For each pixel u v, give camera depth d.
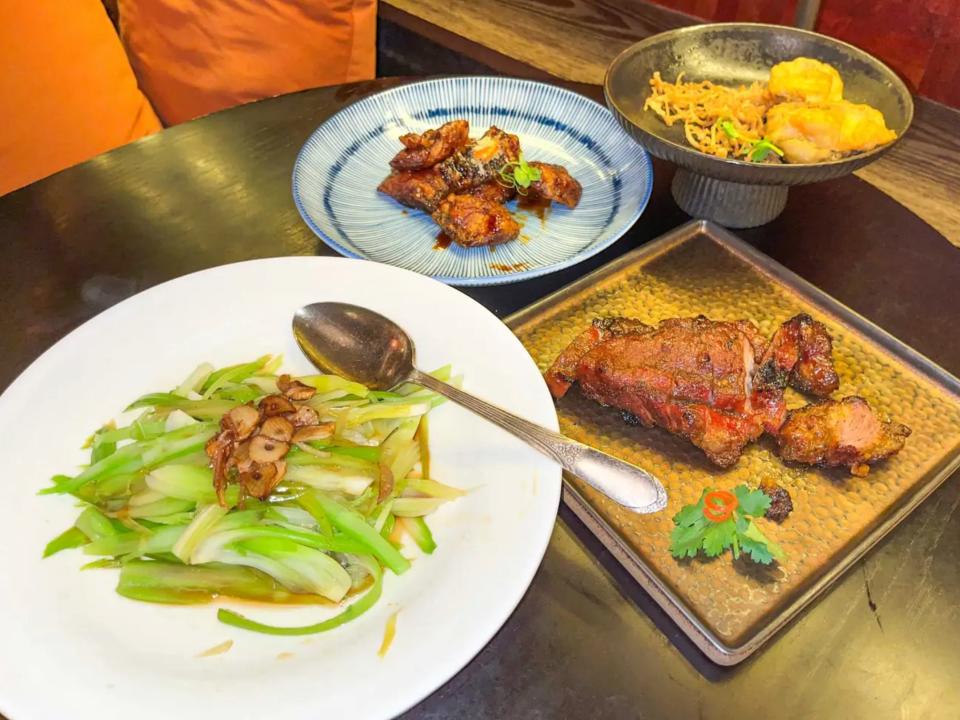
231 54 0.71
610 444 0.36
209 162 0.52
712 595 0.30
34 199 0.49
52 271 0.45
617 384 0.35
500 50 0.95
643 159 0.51
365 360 0.37
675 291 0.43
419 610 0.27
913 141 0.80
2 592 0.27
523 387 0.34
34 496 0.31
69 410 0.34
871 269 0.46
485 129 0.57
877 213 0.50
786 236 0.48
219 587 0.29
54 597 0.28
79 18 0.67
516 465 0.31
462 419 0.34
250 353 0.38
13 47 0.64
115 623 0.28
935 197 0.75
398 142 0.55
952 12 0.76
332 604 0.29
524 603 0.30
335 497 0.32
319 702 0.24
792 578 0.30
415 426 0.35
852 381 0.38
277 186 0.51
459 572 0.28
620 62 0.53
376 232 0.49
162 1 0.70
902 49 0.81
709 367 0.35
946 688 0.28
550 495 0.29
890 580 0.31
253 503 0.32
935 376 0.38
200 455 0.34
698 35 0.56
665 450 0.35
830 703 0.28
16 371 0.39
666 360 0.35
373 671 0.25
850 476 0.34
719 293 0.43
